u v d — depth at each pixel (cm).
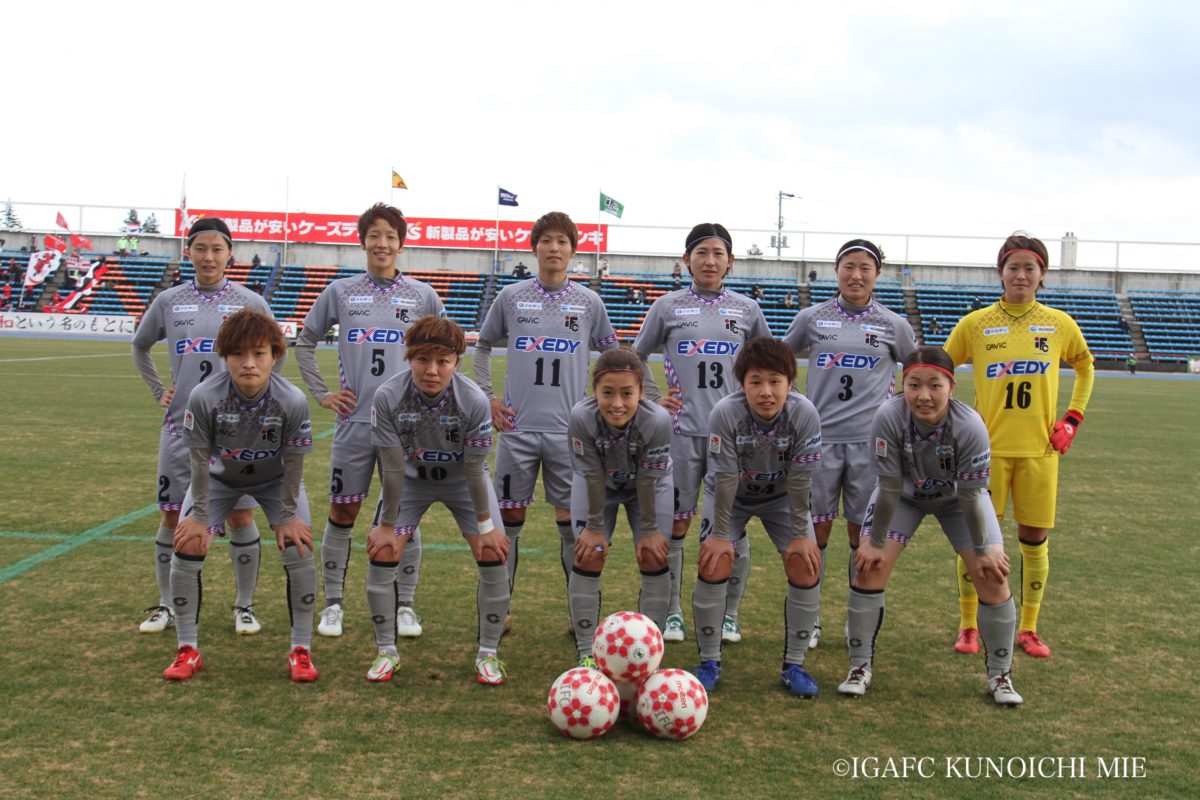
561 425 518
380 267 543
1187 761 345
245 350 395
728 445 407
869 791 316
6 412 1323
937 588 587
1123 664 451
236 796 301
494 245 4472
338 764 328
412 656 451
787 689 418
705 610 417
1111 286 4338
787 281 4425
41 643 447
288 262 4478
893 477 402
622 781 320
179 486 477
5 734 345
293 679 414
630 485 434
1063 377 3142
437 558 632
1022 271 490
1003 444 489
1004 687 402
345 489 511
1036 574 476
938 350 390
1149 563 649
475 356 541
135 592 531
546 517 788
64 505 752
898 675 438
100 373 1953
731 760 340
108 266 4344
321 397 527
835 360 516
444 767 327
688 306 530
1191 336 3941
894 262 4409
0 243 4475
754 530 754
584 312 530
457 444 416
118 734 348
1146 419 1673
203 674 417
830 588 586
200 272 505
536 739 355
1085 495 912
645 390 497
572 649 466
